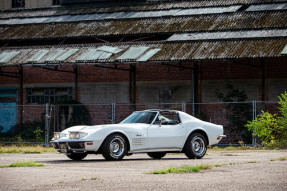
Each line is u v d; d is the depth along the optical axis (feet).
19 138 74.74
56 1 110.63
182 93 78.79
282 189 17.90
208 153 46.29
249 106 72.90
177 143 36.86
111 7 101.81
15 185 20.24
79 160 36.35
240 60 73.61
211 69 76.79
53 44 93.61
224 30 77.36
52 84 87.61
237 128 73.31
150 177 22.16
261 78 73.36
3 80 90.89
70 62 74.90
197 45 73.05
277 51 65.16
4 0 114.01
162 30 82.64
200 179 21.16
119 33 84.89
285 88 71.67
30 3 112.06
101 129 34.42
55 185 19.99
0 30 97.09
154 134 36.04
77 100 83.61
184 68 77.30
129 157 42.01
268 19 78.23
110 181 20.89
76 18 99.04
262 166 27.07
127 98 82.58
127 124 35.96
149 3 99.40
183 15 87.71
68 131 35.78
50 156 43.16
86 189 18.65
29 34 92.32
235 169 25.61
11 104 90.07
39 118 86.17
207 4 92.79
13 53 83.76
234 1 91.81
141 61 70.33
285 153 44.16
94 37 87.40
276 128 59.00
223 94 75.56
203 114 74.43
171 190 17.92
